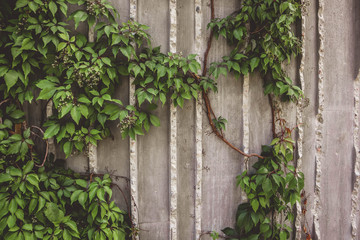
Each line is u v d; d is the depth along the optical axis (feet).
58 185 6.47
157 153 7.52
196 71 6.92
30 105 6.77
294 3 7.49
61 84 6.48
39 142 6.82
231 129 8.03
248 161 8.18
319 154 8.79
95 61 6.41
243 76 7.96
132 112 6.84
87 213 6.74
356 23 8.95
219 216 8.10
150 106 7.17
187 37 7.50
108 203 7.20
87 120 6.86
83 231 6.64
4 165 6.11
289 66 8.32
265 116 8.27
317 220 8.89
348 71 8.96
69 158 6.99
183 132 7.66
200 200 7.82
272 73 7.88
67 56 6.35
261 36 7.66
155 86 6.97
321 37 8.46
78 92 6.92
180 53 7.01
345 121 9.04
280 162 7.86
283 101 8.33
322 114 8.71
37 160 6.60
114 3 6.99
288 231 8.60
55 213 6.14
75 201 6.81
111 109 6.77
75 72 6.37
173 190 7.59
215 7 7.64
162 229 7.67
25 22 6.10
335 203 9.10
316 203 8.87
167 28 7.36
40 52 6.19
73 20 6.79
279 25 7.34
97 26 6.48
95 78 6.40
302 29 8.23
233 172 8.12
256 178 7.55
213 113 7.76
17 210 5.88
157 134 7.49
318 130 8.74
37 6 6.03
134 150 7.26
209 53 7.71
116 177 7.29
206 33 7.63
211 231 8.05
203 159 7.84
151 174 7.52
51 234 6.14
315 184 8.82
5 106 6.48
